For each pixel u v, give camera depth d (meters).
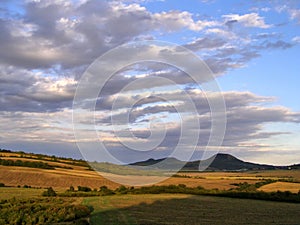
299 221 39.06
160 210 44.28
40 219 36.69
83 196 59.41
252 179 84.75
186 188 63.69
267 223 37.34
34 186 77.94
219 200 59.41
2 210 42.75
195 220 37.62
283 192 66.25
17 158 100.06
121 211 40.94
